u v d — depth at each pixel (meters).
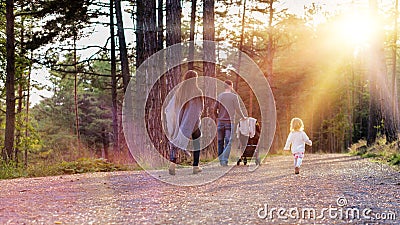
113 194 6.19
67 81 52.66
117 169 11.58
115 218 4.35
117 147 21.67
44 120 55.75
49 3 20.31
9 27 19.20
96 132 55.50
